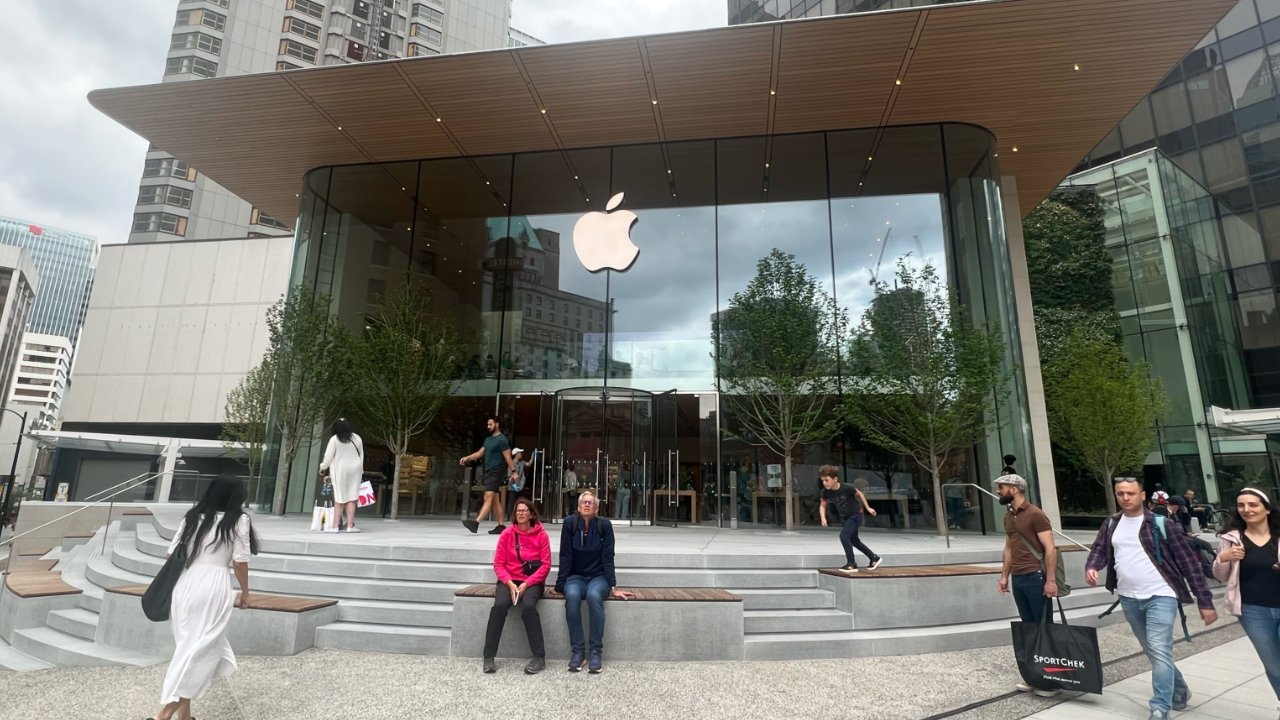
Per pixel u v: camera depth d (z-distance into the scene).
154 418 30.86
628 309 14.66
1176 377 22.23
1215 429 21.03
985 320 13.22
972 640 6.32
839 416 12.59
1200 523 18.72
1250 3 25.94
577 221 15.33
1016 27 11.11
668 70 12.57
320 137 15.05
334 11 54.06
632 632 5.64
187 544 3.94
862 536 11.62
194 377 31.11
